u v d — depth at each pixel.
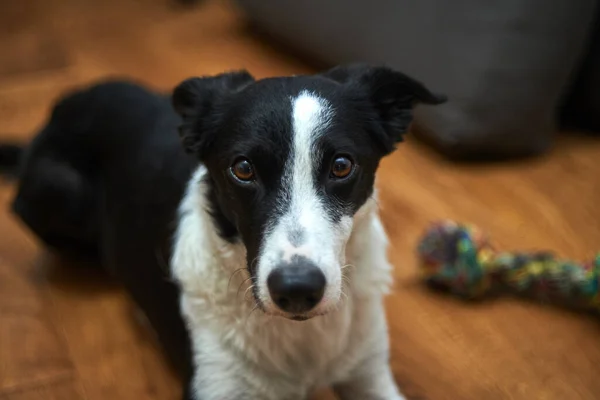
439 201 2.45
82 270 2.22
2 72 3.46
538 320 1.93
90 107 2.08
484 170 2.63
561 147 2.75
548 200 2.43
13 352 1.91
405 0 2.73
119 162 1.93
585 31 2.52
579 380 1.74
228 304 1.49
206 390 1.52
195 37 3.77
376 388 1.62
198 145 1.48
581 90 2.75
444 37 2.61
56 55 3.63
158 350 1.90
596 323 1.92
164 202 1.70
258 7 3.51
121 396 1.77
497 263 1.97
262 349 1.50
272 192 1.30
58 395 1.77
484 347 1.85
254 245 1.31
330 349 1.53
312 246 1.23
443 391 1.73
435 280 2.03
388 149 1.49
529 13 2.43
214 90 1.51
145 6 4.14
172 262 1.59
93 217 2.08
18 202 2.11
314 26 3.19
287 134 1.30
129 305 2.07
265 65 3.47
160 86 3.28
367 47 2.95
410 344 1.87
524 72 2.50
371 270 1.53
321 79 1.43
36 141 2.16
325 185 1.32
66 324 2.01
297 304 1.22
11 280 2.18
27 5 4.17
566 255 2.16
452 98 2.59
